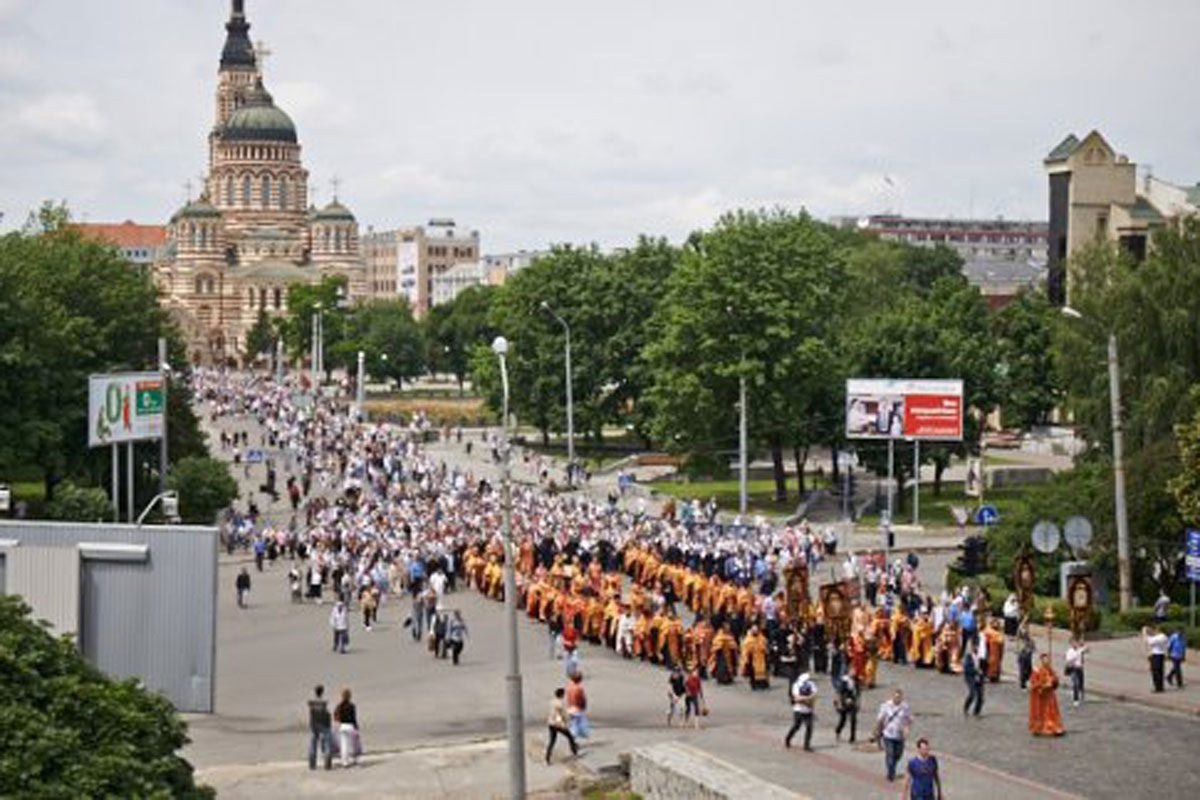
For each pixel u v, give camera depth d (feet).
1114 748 169.68
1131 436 291.58
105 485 373.40
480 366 581.12
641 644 230.68
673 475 511.81
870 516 419.54
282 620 274.36
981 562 295.69
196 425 436.35
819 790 150.10
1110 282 345.10
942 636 221.25
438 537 323.37
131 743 113.70
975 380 442.91
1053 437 572.92
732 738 176.24
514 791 133.18
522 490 424.46
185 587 148.36
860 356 441.27
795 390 419.74
